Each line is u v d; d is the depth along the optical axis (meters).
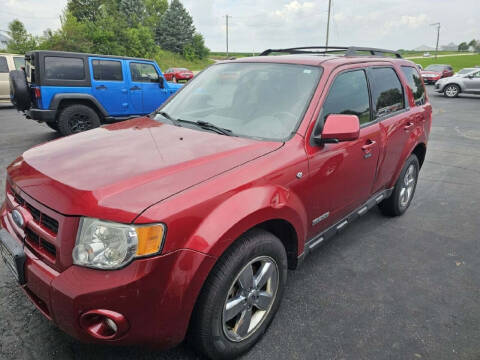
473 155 7.68
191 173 1.92
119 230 1.63
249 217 1.93
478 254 3.58
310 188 2.46
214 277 1.87
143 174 1.86
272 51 3.66
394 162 3.73
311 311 2.64
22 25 38.72
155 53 56.12
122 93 8.72
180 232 1.70
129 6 74.12
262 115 2.66
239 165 2.08
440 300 2.84
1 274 2.89
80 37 40.19
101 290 1.60
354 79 3.06
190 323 1.92
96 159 2.07
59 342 2.23
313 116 2.54
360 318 2.59
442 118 12.81
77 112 8.03
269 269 2.22
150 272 1.64
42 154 2.25
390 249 3.61
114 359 2.14
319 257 3.42
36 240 1.89
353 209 3.24
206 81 3.25
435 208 4.74
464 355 2.29
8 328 2.33
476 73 19.84
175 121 2.87
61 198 1.77
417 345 2.36
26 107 7.86
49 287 1.69
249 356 2.21
